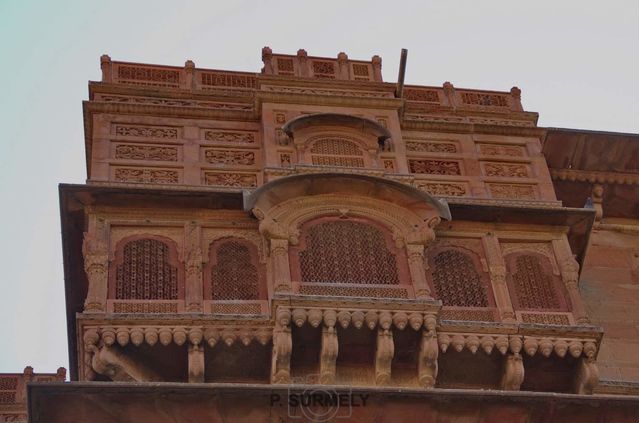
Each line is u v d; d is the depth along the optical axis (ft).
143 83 62.85
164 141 59.21
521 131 63.93
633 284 63.77
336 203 55.72
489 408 47.01
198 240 54.19
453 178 60.80
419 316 51.03
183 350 50.34
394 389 46.16
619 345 59.88
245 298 52.54
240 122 61.26
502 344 51.75
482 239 56.90
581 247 58.54
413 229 55.16
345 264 53.72
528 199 60.59
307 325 50.44
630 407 47.80
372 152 59.72
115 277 52.54
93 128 58.95
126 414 45.21
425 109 64.59
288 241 53.72
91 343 49.34
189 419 45.44
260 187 54.85
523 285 55.67
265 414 45.78
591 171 67.10
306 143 59.41
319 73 64.80
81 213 54.85
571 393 52.47
